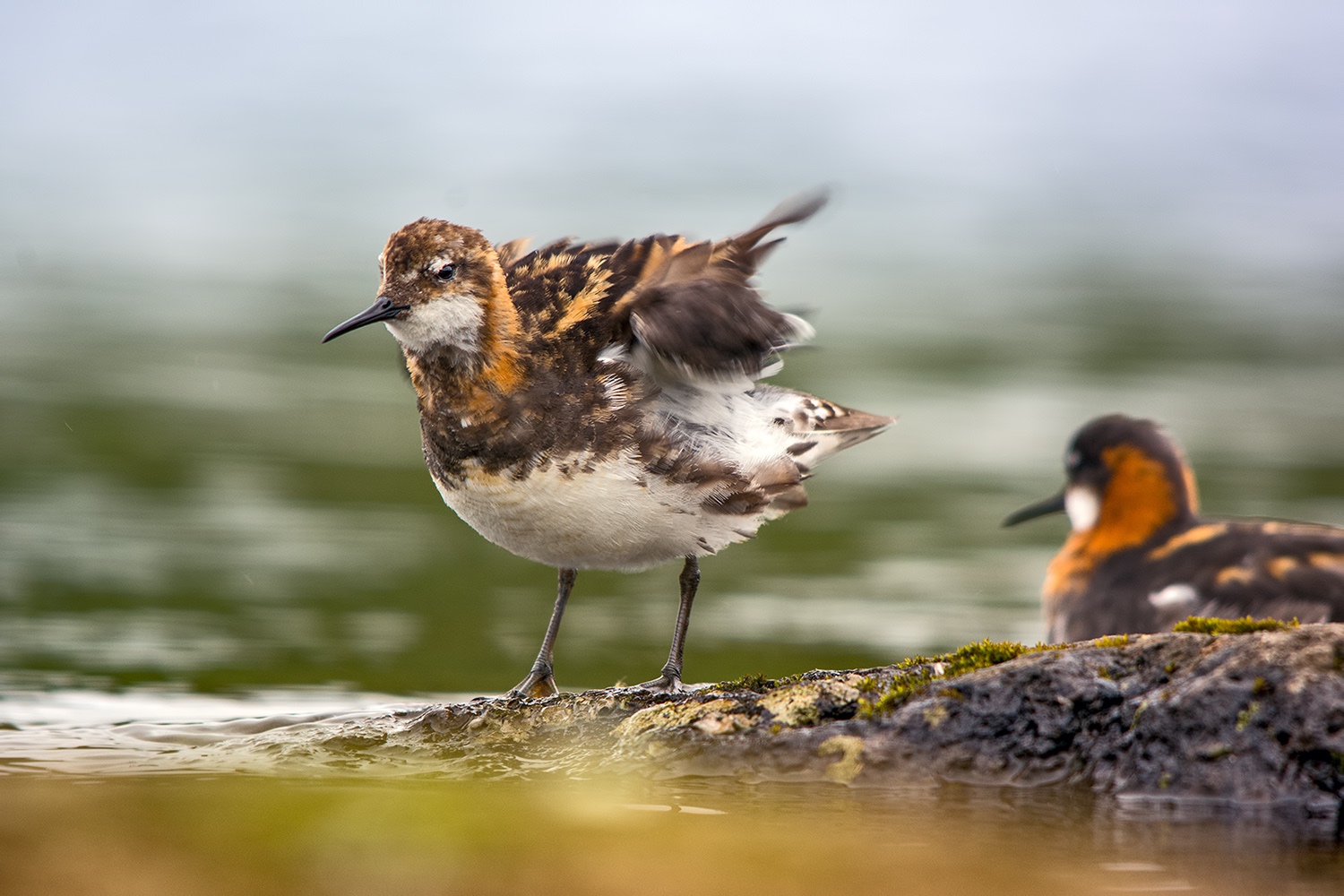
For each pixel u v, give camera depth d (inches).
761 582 669.9
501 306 402.0
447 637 577.3
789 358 1017.5
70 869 262.7
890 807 308.0
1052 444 874.1
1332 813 298.8
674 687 417.4
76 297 1202.6
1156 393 964.0
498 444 398.6
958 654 348.8
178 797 313.6
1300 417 912.9
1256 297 1282.0
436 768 341.4
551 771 337.7
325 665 529.3
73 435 844.0
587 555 415.5
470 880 261.3
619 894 256.8
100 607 593.6
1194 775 307.4
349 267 1354.6
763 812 304.5
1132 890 265.6
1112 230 1626.5
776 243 421.7
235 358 1035.9
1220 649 319.6
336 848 277.7
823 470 836.0
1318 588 531.5
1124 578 574.9
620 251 421.7
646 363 402.6
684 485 398.3
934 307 1208.2
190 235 1496.1
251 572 652.7
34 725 410.6
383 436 875.4
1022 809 306.7
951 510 777.6
